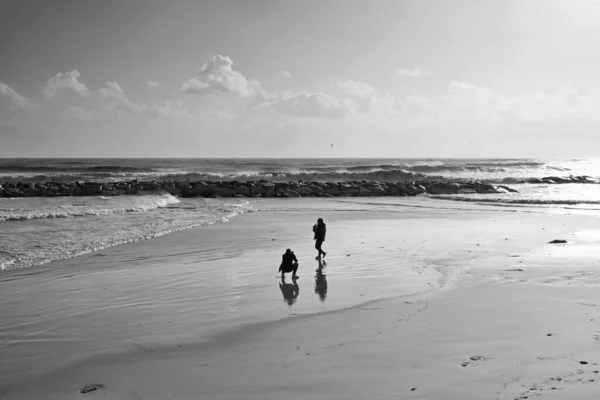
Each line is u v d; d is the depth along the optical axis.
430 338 6.52
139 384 5.46
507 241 16.30
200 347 6.61
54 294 9.74
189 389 5.27
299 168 85.81
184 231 19.55
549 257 12.68
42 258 13.43
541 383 5.01
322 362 5.85
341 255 14.10
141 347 6.69
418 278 10.71
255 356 6.17
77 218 22.88
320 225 14.19
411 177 63.56
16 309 8.69
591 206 31.98
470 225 21.62
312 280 10.91
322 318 7.79
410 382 5.18
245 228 20.75
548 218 24.75
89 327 7.64
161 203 32.47
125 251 14.87
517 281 9.77
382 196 43.91
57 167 79.25
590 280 9.69
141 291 9.99
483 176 76.62
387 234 18.59
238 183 46.41
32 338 7.15
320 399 4.88
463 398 4.76
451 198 39.72
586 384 4.95
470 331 6.73
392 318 7.55
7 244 15.33
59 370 5.94
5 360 6.29
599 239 16.50
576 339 6.29
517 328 6.80
